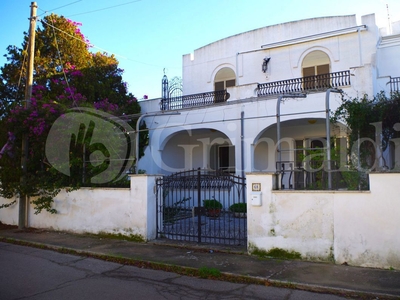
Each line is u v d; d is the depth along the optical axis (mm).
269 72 16531
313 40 15508
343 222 6758
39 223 12008
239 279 6297
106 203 10211
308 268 6609
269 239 7516
